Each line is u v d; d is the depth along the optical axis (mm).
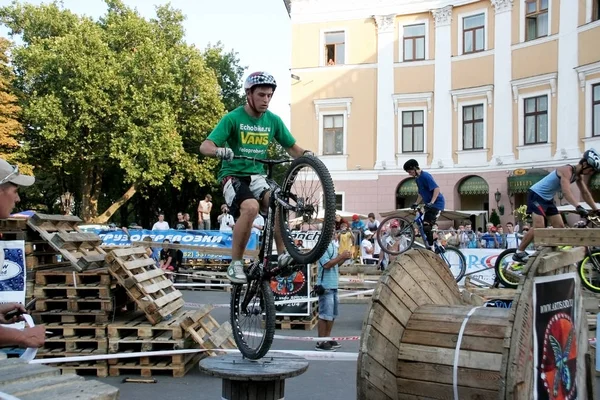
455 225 30203
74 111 32562
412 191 31953
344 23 33562
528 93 28438
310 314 12117
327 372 8492
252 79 5145
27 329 4000
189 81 35094
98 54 32562
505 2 29312
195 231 19406
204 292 17875
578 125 26406
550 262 4152
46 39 33531
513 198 29000
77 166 35719
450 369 4516
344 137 33500
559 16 27188
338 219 20188
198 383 7801
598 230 4293
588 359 5102
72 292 8570
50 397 3646
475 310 4773
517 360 3822
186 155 35094
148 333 8312
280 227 4852
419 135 32156
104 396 3760
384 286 4699
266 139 5348
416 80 32094
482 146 30297
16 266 8438
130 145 31547
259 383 5102
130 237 18859
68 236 8781
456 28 31156
